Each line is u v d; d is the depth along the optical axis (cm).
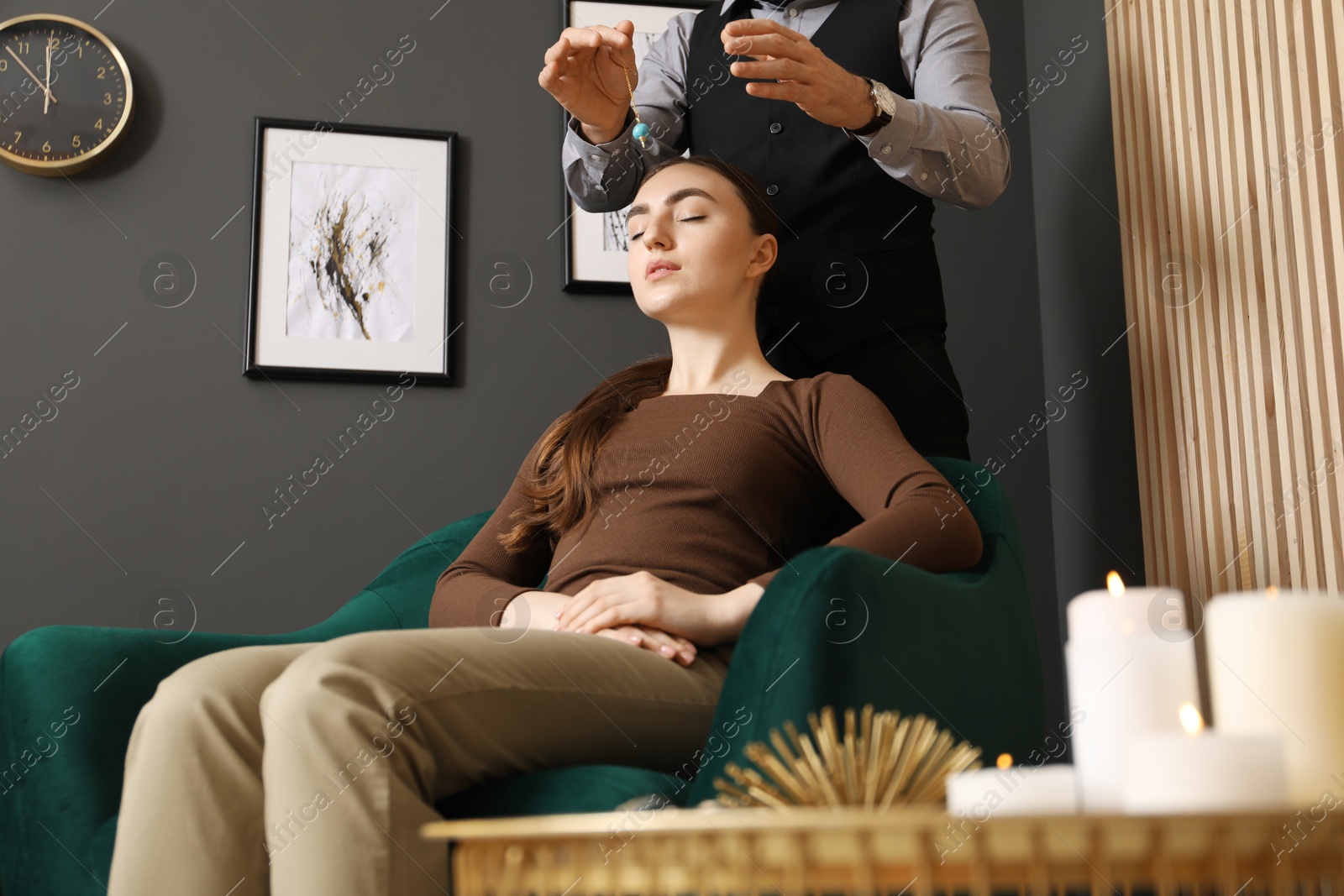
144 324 216
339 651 95
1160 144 194
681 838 64
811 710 88
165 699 102
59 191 218
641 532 129
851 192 176
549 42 239
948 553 117
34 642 123
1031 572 226
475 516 174
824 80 157
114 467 210
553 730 103
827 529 143
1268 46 166
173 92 225
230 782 99
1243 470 170
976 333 235
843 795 68
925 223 182
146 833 97
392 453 218
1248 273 169
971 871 57
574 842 67
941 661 105
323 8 233
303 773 90
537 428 223
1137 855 54
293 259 222
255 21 230
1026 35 249
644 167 193
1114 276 210
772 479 133
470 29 237
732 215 150
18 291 213
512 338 226
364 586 213
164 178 222
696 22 198
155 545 208
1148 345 194
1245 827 52
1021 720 123
